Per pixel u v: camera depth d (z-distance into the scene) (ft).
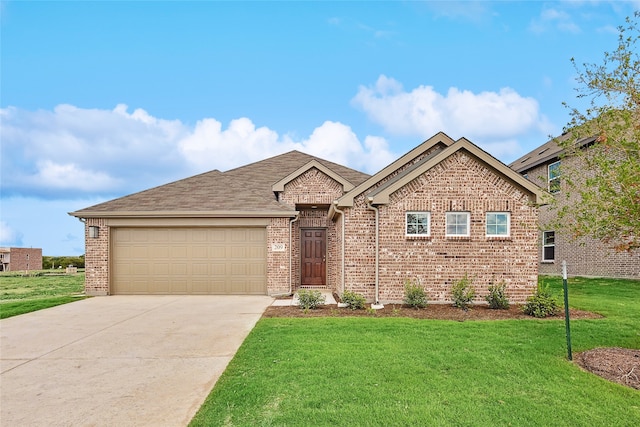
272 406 13.74
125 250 42.93
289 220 42.42
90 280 42.50
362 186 36.86
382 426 12.32
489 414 13.15
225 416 13.07
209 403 14.14
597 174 19.45
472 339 22.09
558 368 17.47
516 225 35.86
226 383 15.98
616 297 37.29
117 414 13.64
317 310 32.55
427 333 23.47
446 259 35.68
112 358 19.98
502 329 24.52
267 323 26.94
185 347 21.86
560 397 14.52
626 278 50.34
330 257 48.52
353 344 21.09
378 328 24.88
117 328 26.63
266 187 51.16
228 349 21.43
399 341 21.68
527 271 35.65
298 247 48.55
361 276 36.37
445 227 35.91
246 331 25.48
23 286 60.75
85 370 18.22
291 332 23.97
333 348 20.33
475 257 35.65
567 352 19.70
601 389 15.26
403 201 35.96
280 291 41.88
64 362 19.40
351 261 36.42
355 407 13.55
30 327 27.09
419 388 15.21
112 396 15.17
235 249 42.60
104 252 42.52
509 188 36.04
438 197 35.96
